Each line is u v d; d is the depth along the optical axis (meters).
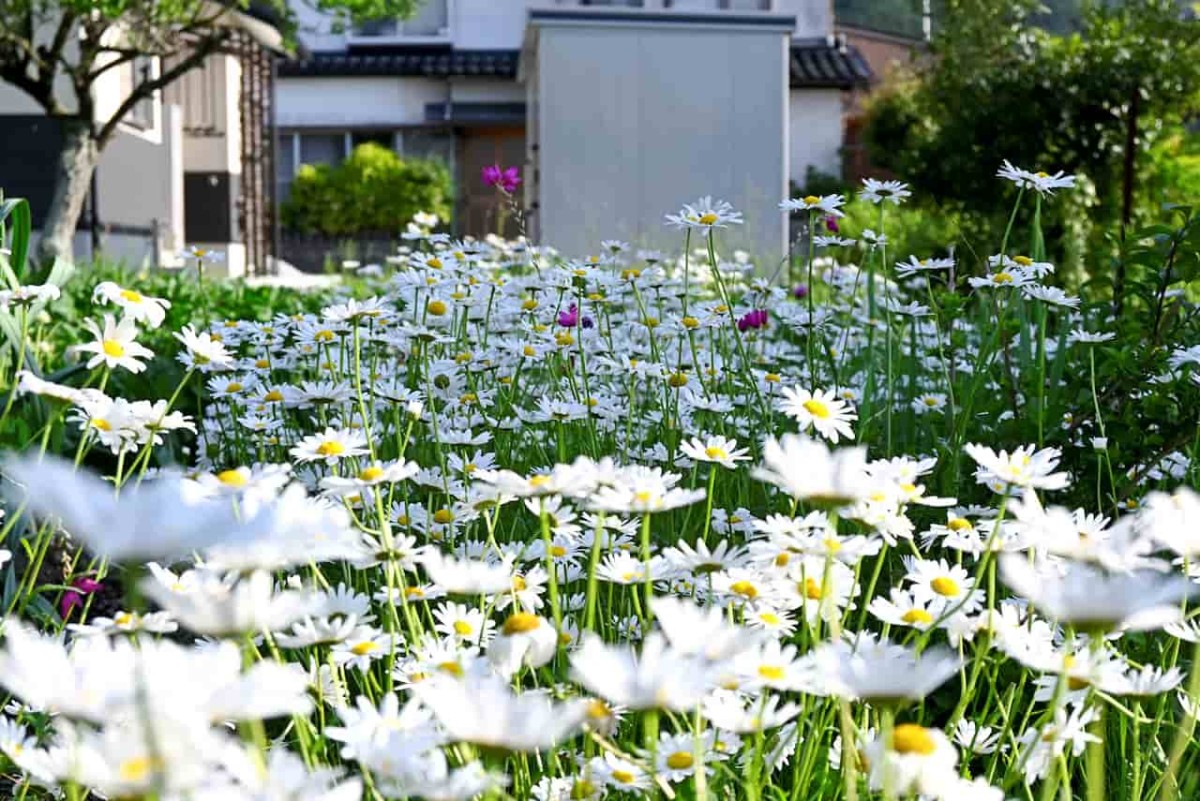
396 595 1.92
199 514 0.84
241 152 17.61
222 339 3.77
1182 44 13.56
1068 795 1.42
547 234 12.90
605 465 1.59
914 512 2.88
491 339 4.35
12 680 0.93
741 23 12.94
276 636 1.50
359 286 10.12
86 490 0.83
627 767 1.47
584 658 1.01
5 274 3.31
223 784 0.96
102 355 2.07
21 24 11.73
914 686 1.05
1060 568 1.71
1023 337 3.65
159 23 11.91
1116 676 1.38
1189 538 1.27
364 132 25.38
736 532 2.62
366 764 1.16
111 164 15.05
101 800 1.62
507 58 25.31
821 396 1.95
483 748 0.99
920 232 13.15
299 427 3.55
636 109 12.98
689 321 3.68
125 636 1.55
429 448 3.29
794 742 1.68
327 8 13.62
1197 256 3.41
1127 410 3.19
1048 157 13.75
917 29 30.00
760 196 12.74
